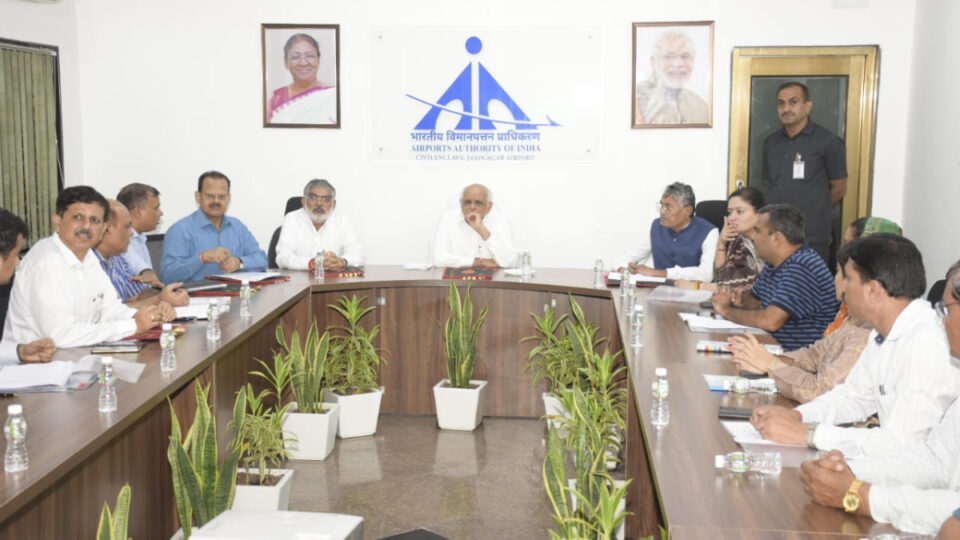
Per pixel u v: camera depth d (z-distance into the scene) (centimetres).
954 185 512
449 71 631
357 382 476
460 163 638
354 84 634
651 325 359
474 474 410
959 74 507
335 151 640
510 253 553
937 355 196
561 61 626
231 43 632
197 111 638
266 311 386
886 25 598
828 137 591
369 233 647
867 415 226
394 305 505
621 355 452
